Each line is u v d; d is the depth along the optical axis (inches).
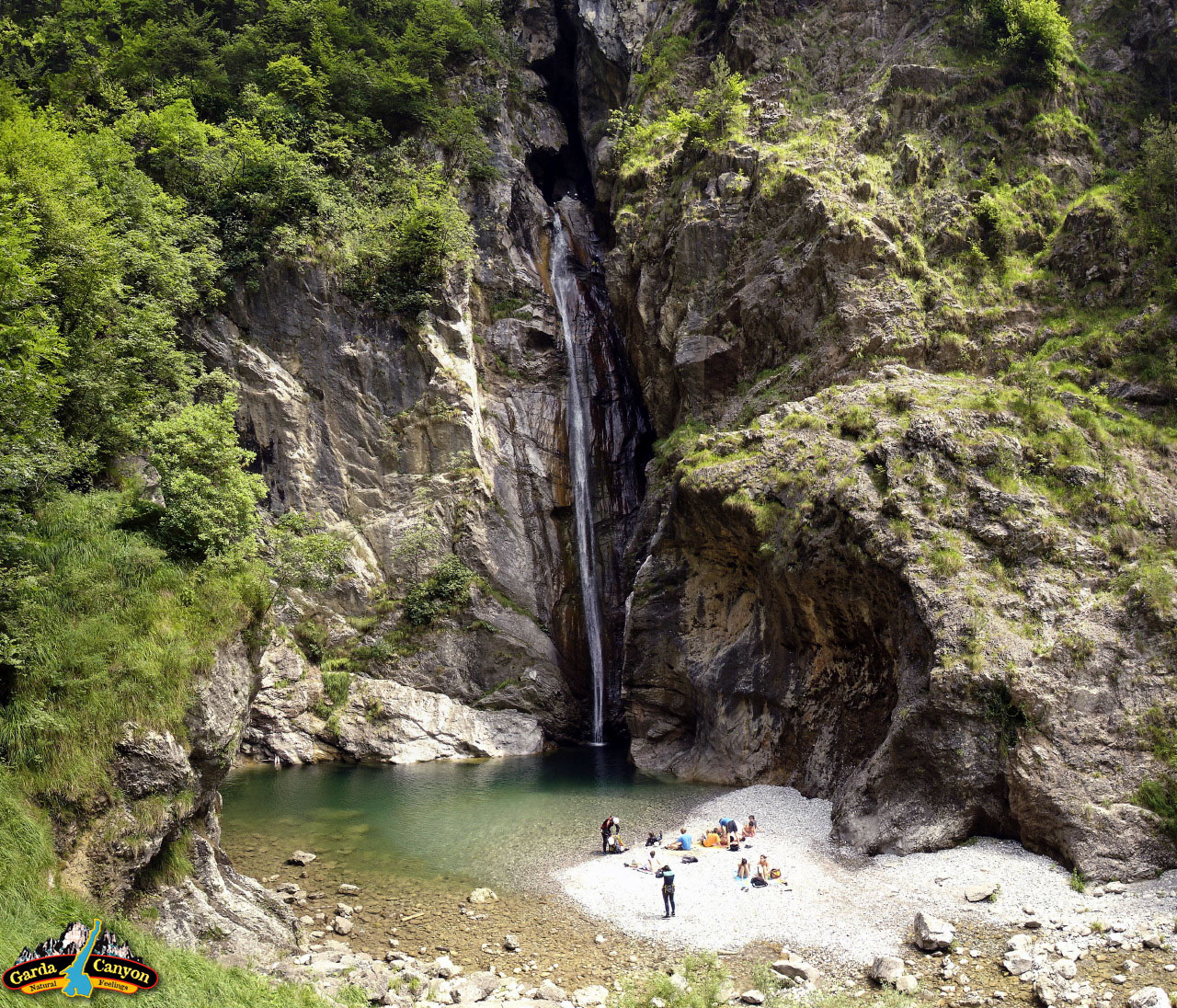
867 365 1229.1
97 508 732.7
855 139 1457.9
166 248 1327.5
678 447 1398.9
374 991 579.8
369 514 1535.4
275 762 1290.6
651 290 1546.5
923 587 847.7
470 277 1727.4
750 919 690.2
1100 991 547.8
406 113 1829.5
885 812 815.7
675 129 1660.9
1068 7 1635.1
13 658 575.2
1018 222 1341.0
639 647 1277.1
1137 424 1020.5
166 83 1705.2
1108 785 737.0
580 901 744.3
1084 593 844.6
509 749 1392.7
